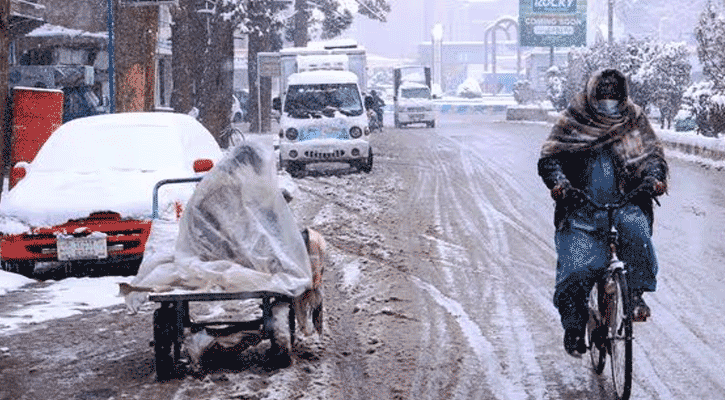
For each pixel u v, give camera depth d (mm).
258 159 9266
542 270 14453
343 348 10219
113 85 26469
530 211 20891
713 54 35188
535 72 106812
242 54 90250
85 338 10977
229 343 9414
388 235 17828
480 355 9898
